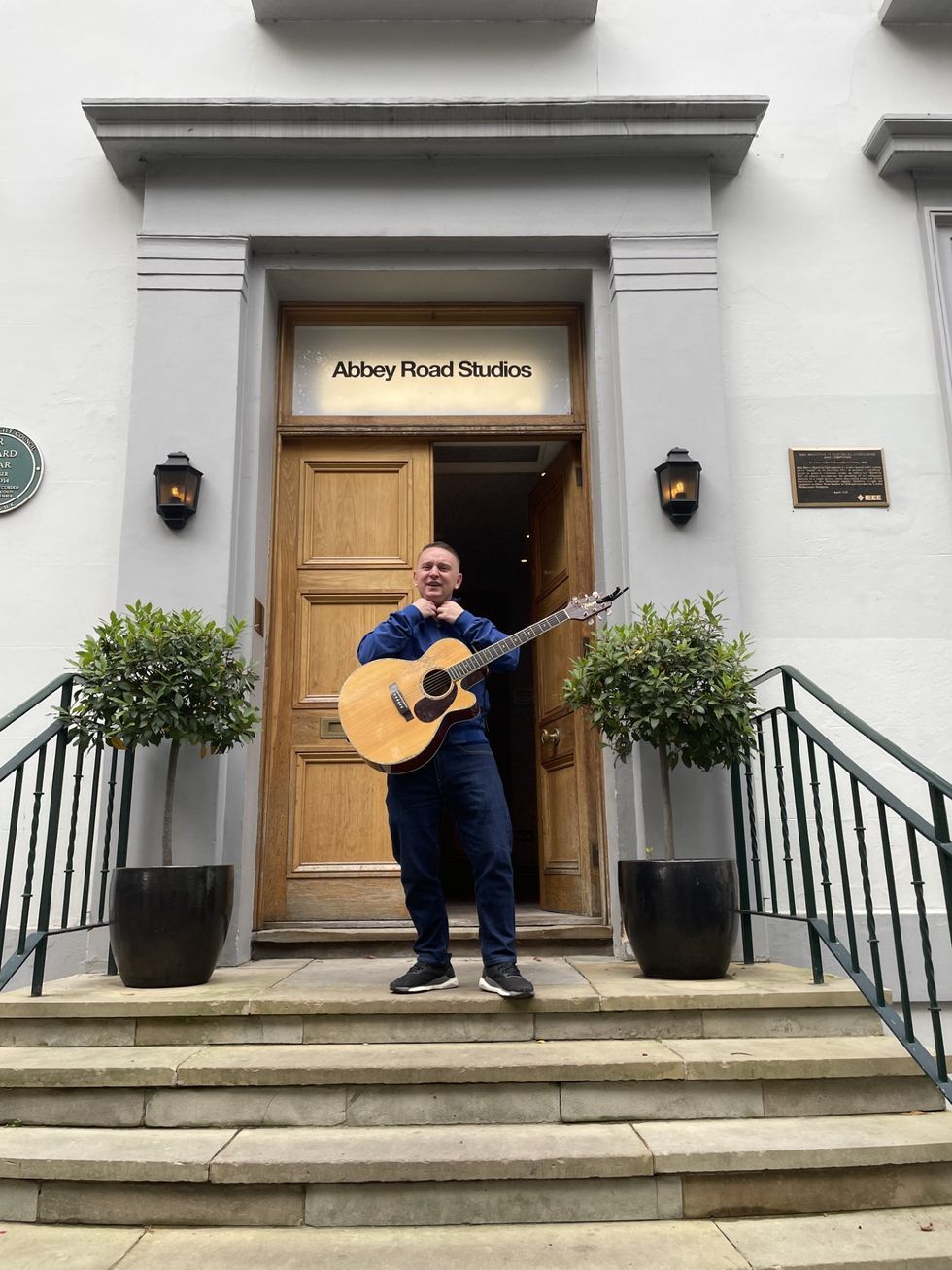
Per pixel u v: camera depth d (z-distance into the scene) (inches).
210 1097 96.8
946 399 176.7
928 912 158.6
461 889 331.9
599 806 171.9
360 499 185.2
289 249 177.8
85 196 180.9
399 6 184.4
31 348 175.2
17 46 186.9
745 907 142.3
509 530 330.0
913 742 165.9
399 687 122.2
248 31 186.7
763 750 144.9
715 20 190.9
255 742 162.9
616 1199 85.8
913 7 188.7
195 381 166.9
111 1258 78.3
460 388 187.2
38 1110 97.1
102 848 153.5
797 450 175.0
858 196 185.6
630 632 138.6
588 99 170.9
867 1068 99.3
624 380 169.5
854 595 170.7
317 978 130.9
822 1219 85.7
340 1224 84.6
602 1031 109.4
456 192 177.0
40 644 165.3
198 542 160.2
